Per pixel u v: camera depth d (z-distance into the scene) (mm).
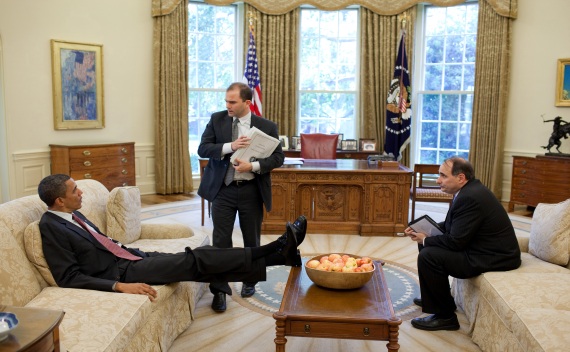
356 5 7758
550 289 2730
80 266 2695
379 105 7844
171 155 7652
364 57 7777
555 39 6918
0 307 1828
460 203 3129
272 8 7695
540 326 2326
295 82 7949
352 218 5473
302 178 5332
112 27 7062
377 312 2518
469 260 3117
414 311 3543
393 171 5273
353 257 3088
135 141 7496
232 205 3477
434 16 7848
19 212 2736
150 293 2646
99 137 7094
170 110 7547
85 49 6766
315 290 2805
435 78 7961
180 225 3830
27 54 6246
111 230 3453
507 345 2611
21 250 2566
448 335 3180
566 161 6211
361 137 7965
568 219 3188
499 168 7449
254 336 3143
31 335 1601
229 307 3584
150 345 2643
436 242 3211
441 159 8086
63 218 2709
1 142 6141
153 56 7453
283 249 3012
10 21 6055
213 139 3543
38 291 2549
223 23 7996
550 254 3201
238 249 2959
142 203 7027
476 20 7566
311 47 8078
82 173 6383
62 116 6613
